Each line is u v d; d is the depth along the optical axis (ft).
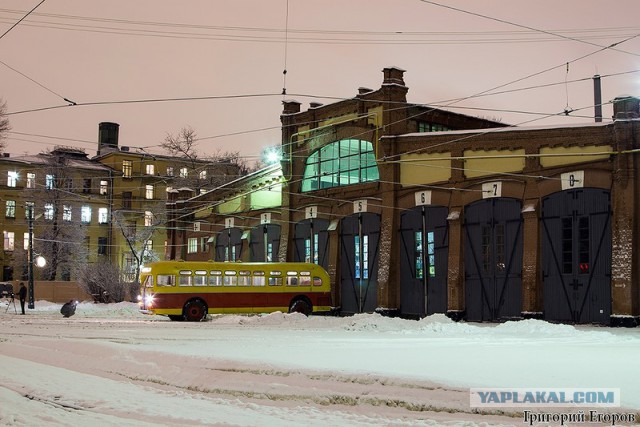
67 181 288.51
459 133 133.18
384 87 145.69
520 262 122.83
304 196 166.09
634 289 108.58
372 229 149.28
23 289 150.61
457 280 130.00
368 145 151.64
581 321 114.32
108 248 297.33
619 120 110.83
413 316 139.44
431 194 136.98
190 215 208.13
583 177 115.44
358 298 151.23
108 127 324.80
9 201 281.13
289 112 170.91
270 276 139.85
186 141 293.43
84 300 205.46
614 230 110.73
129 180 309.22
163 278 131.64
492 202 127.34
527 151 123.03
